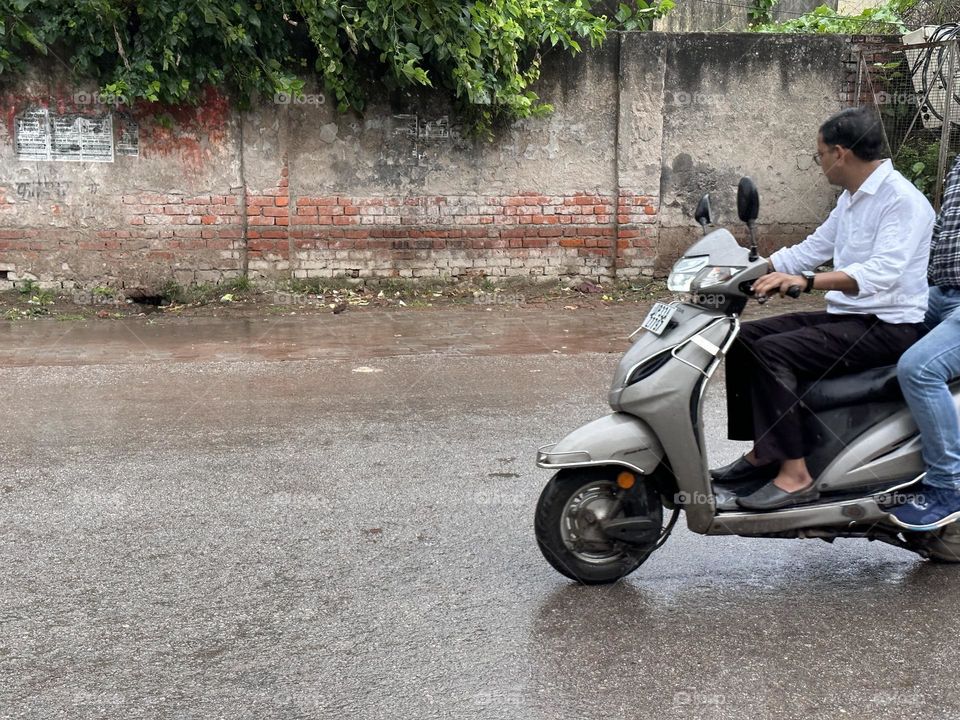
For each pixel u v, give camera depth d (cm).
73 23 947
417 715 295
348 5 999
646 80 1107
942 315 404
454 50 1009
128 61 974
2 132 997
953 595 381
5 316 975
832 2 1599
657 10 1147
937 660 328
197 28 971
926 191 1125
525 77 1077
